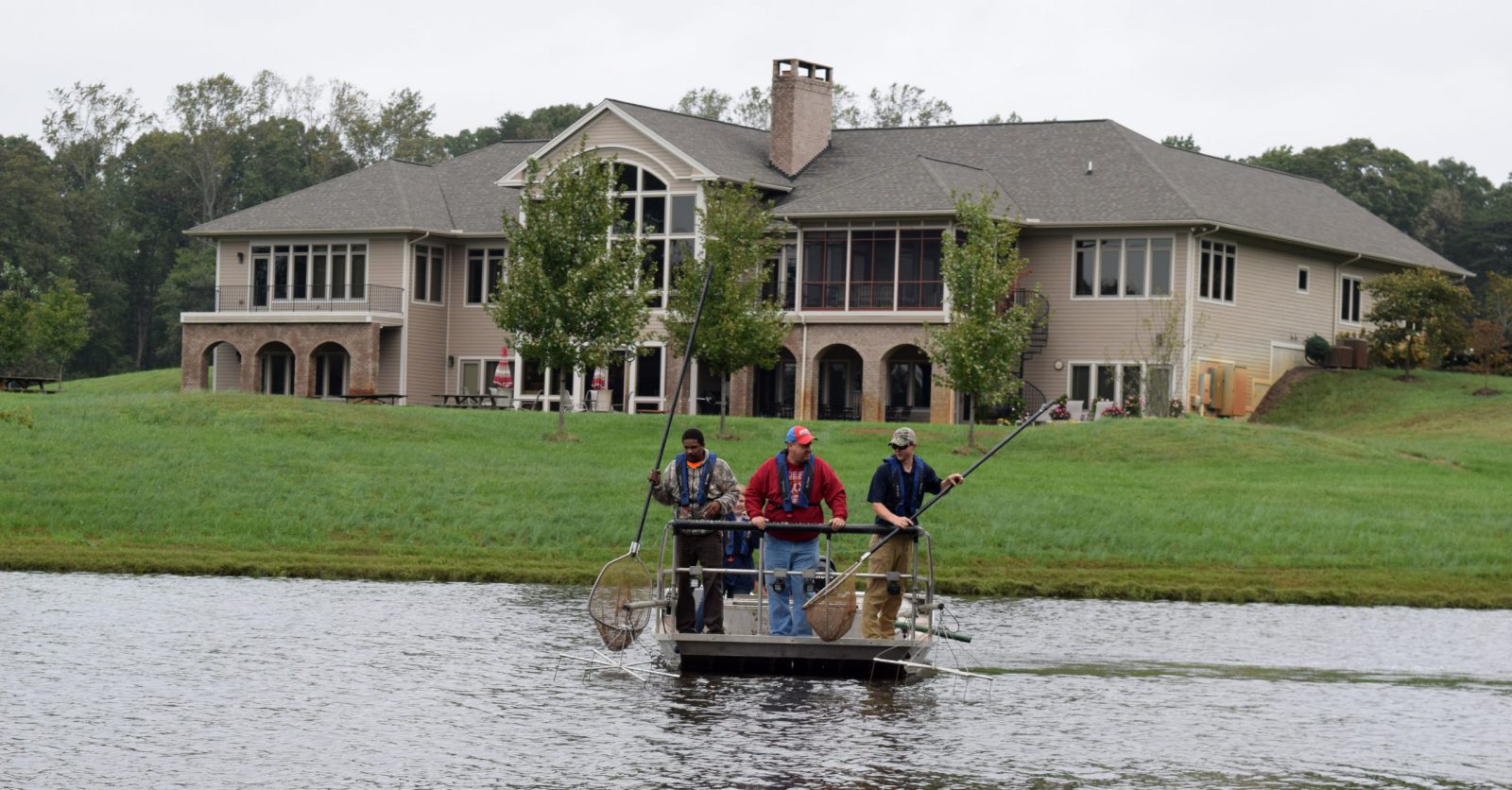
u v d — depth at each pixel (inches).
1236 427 1736.0
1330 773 580.4
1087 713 677.3
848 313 2130.9
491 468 1439.5
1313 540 1219.9
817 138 2361.0
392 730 619.2
